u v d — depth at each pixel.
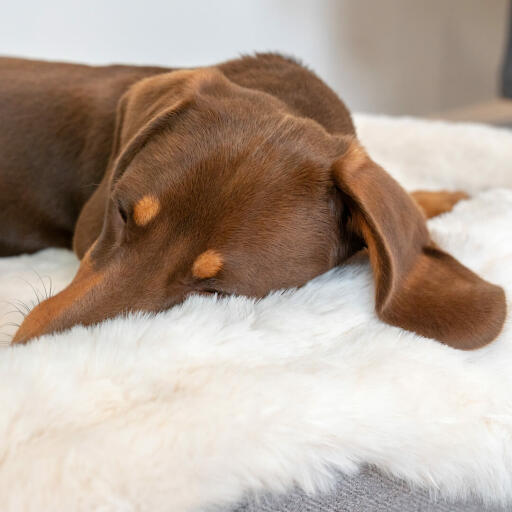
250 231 0.46
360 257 0.51
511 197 0.62
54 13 0.93
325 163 0.48
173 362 0.41
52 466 0.36
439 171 0.75
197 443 0.38
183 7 1.05
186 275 0.46
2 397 0.38
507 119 1.14
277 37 1.18
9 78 0.62
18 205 0.61
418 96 1.43
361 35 1.29
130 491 0.36
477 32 1.47
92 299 0.45
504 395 0.43
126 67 0.65
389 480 0.41
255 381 0.40
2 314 0.48
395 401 0.41
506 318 0.47
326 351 0.44
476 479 0.42
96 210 0.53
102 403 0.39
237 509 0.39
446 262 0.49
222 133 0.47
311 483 0.39
